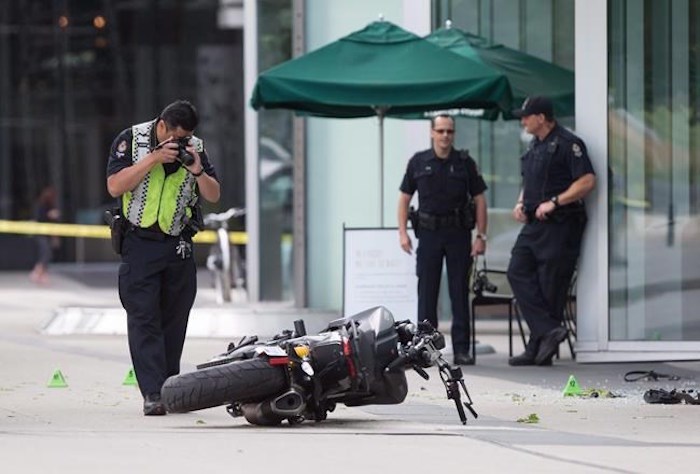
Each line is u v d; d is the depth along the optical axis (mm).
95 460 28172
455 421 34625
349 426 33531
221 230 71125
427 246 46812
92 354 49750
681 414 35812
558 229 46000
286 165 64938
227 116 104625
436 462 28266
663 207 46156
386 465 27891
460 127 58406
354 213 60500
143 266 36062
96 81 105312
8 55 105062
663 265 46125
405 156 58438
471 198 47094
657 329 46125
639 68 46219
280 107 49625
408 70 45844
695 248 46031
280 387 33062
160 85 105062
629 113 46250
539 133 46250
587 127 46188
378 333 33219
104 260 106188
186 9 104875
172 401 32531
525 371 45156
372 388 33281
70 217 105562
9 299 79938
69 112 105188
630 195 46250
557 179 46000
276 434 31859
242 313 56531
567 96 50062
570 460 28641
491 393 40094
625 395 39469
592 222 46156
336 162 60562
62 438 31047
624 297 46281
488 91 45344
